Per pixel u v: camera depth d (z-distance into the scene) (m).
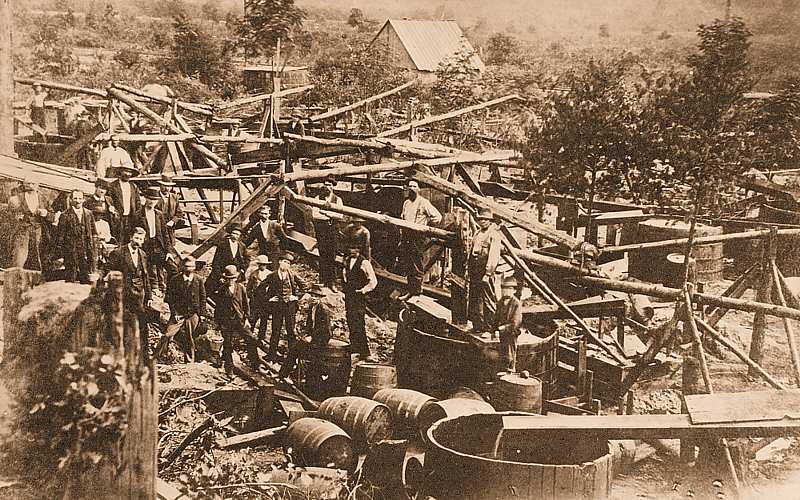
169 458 8.89
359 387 10.35
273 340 10.70
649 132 11.16
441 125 13.75
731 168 10.98
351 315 10.91
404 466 9.12
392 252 12.59
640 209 11.55
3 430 7.29
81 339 7.30
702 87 10.87
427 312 10.84
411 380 10.70
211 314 11.04
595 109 11.30
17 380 7.32
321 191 12.30
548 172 11.81
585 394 10.52
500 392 9.98
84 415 7.23
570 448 9.09
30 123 13.87
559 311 10.68
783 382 10.52
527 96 12.10
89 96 14.27
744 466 9.36
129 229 11.23
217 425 9.21
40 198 10.74
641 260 11.66
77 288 7.61
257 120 15.84
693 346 10.24
